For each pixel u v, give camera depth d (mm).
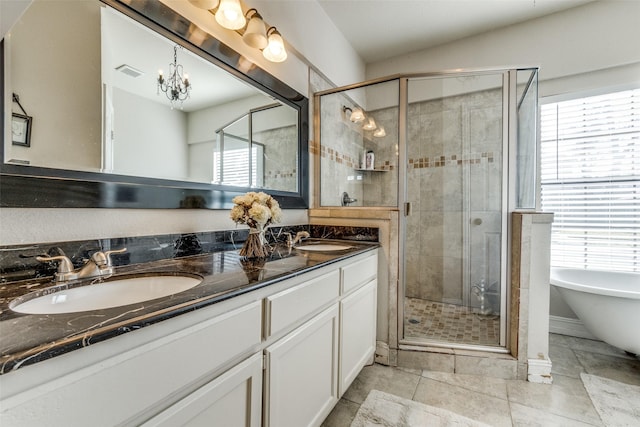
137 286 917
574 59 2297
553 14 2371
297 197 2002
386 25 2520
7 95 774
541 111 2541
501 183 2016
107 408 499
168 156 1192
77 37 917
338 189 2447
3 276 771
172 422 601
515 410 1455
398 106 2184
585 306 1945
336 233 2061
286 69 1903
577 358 1994
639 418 1401
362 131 2379
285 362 969
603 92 2307
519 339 1740
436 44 2818
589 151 2389
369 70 3158
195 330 652
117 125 1021
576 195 2438
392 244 1899
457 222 2557
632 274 2191
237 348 769
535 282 1738
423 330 2127
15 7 523
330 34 2434
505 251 1916
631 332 1778
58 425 442
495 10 2328
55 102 866
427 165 2654
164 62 1167
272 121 1774
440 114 2588
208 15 1344
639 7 2105
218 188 1412
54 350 428
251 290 810
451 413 1426
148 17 1098
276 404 919
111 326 500
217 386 708
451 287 2588
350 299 1462
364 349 1667
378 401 1516
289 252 1469
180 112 1235
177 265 1070
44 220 853
